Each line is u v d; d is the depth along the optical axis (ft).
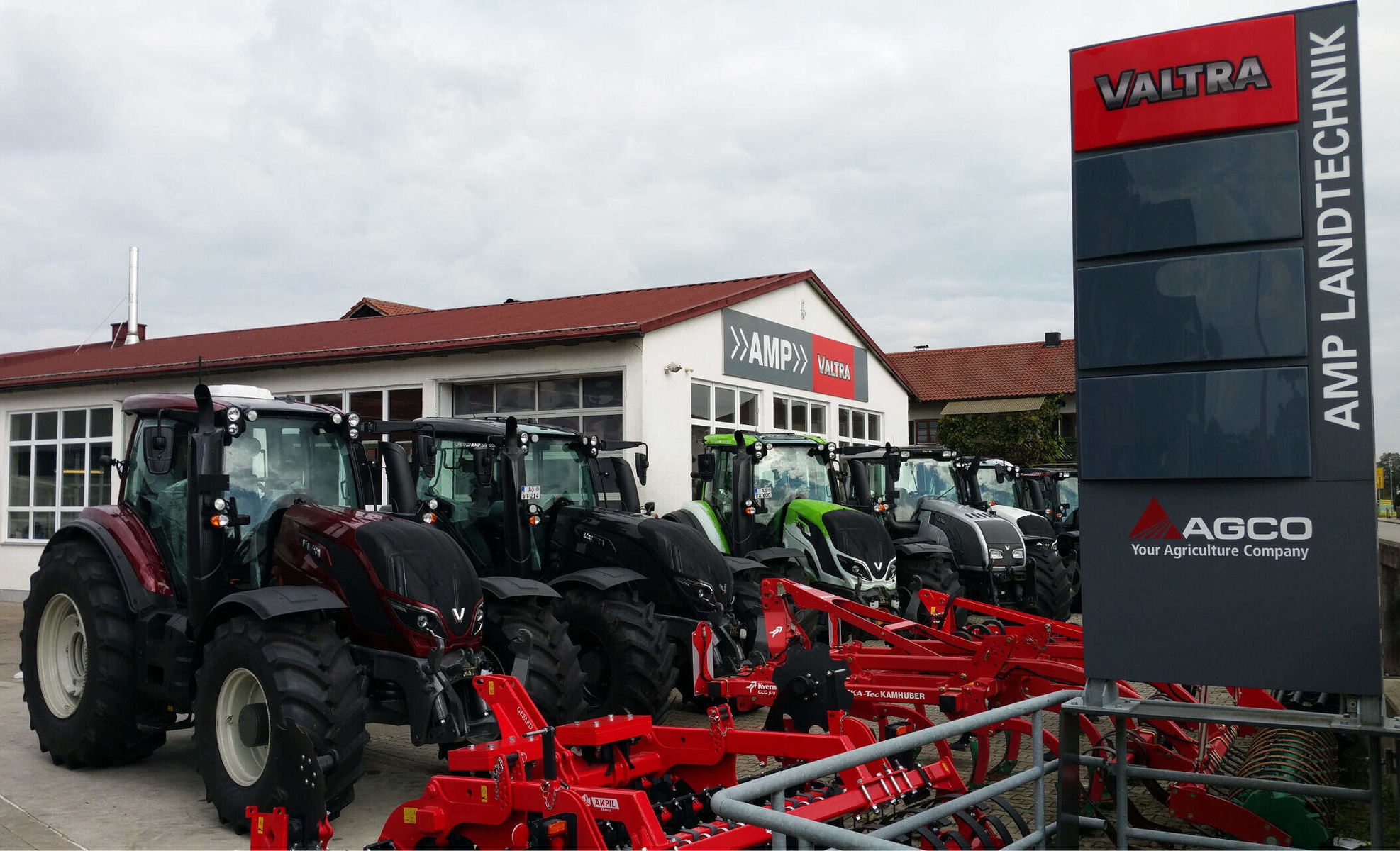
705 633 21.77
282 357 47.62
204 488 19.20
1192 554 13.44
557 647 21.30
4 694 29.50
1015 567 42.11
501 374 43.47
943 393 108.06
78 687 21.89
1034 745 13.94
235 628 17.80
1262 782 13.02
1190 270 13.53
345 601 18.90
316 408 21.72
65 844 16.88
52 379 53.83
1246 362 13.24
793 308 53.93
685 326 43.93
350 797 17.57
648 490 40.81
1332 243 12.87
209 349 56.34
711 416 45.96
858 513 34.47
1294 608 12.91
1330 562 12.75
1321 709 20.83
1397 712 23.49
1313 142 13.03
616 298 54.13
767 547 34.71
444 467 26.43
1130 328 13.84
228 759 17.75
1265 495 13.08
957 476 47.83
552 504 27.48
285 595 17.87
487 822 13.50
